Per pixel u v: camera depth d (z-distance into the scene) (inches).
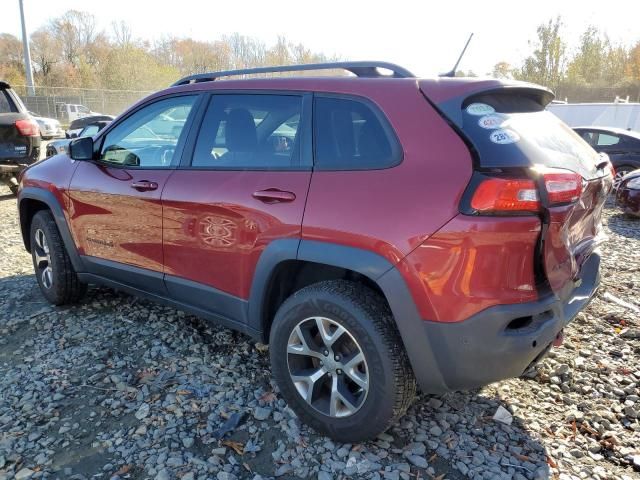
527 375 128.7
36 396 118.7
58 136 896.9
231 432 106.5
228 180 114.8
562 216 88.9
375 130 98.3
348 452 100.6
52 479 94.0
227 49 2915.8
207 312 126.8
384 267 90.6
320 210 98.4
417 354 91.2
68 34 2714.1
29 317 160.9
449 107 93.4
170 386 122.3
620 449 102.9
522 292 87.3
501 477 94.9
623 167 454.6
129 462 98.3
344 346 99.9
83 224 151.8
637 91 1598.2
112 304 170.4
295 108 110.4
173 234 126.6
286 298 115.0
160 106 138.3
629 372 129.6
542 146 95.7
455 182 87.0
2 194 380.5
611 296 179.3
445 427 108.4
